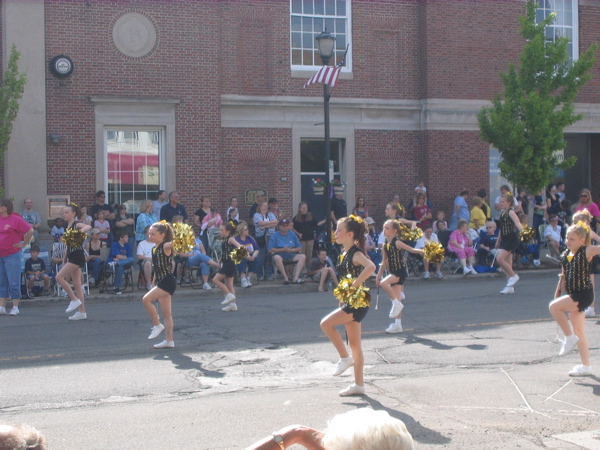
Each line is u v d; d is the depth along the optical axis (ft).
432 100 67.67
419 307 42.60
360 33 67.10
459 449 18.90
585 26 74.02
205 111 61.57
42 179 57.06
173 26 60.59
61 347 32.19
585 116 74.28
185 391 24.88
